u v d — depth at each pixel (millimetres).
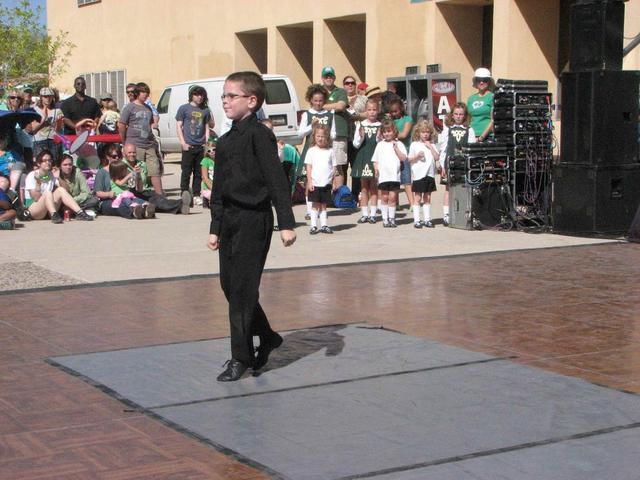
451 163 14391
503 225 14336
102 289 9555
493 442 5191
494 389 6188
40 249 12133
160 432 5391
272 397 6027
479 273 10500
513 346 7336
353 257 11531
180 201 16266
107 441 5242
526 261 11352
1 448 5133
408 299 9109
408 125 15680
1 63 39469
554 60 22531
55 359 6926
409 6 24672
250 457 4992
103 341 7488
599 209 13328
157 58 36688
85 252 11898
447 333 7758
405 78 23375
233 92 6273
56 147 17062
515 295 9305
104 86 40562
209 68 33500
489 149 14227
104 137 17406
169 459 4977
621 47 13281
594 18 13125
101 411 5758
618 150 13367
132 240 12984
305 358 6965
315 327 7957
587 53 13273
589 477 4688
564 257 11664
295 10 28922
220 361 6883
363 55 28656
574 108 13414
